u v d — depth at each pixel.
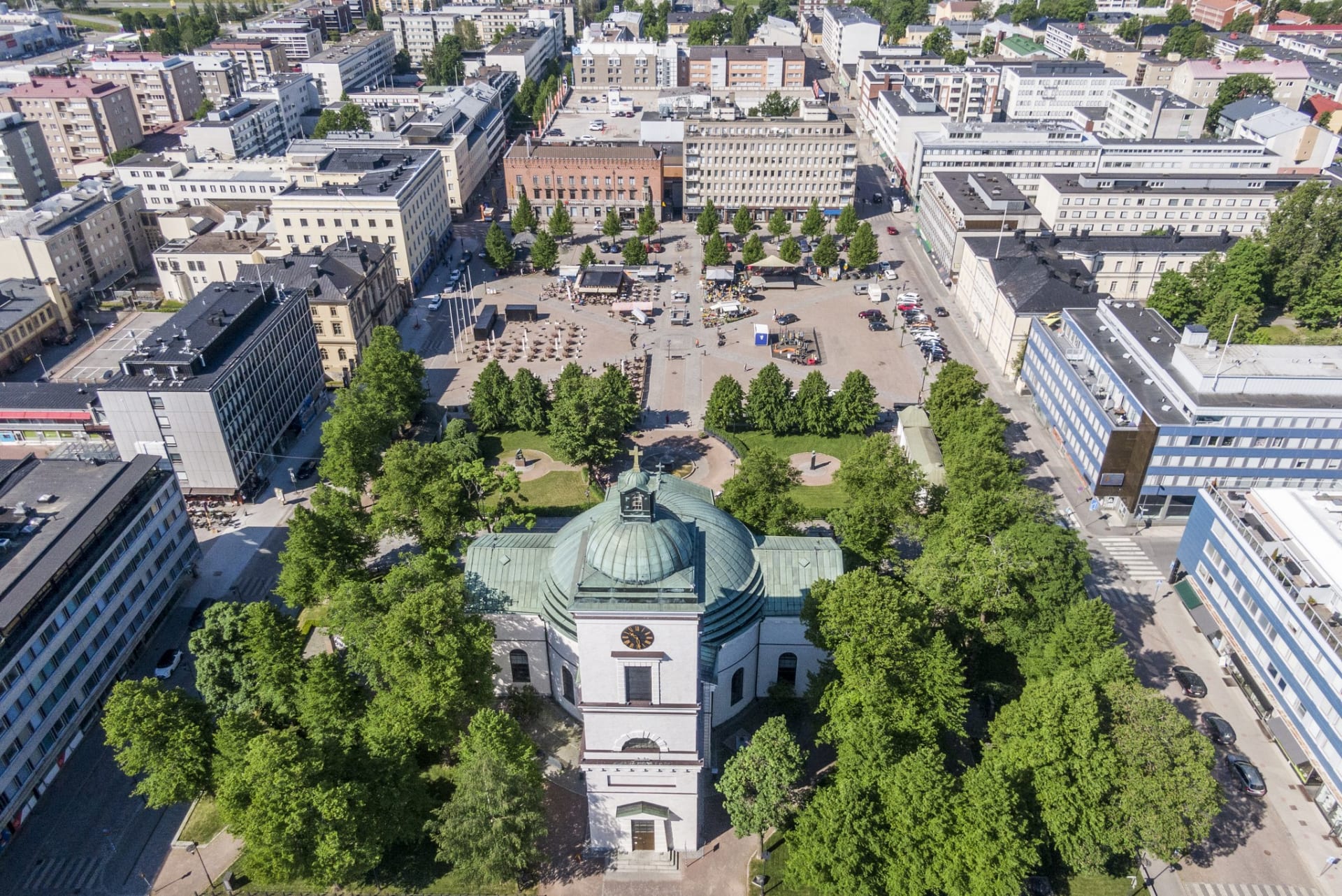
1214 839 94.56
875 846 82.81
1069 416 159.00
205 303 163.88
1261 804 98.62
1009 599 105.88
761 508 124.62
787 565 106.00
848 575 98.06
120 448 146.00
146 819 98.25
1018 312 183.00
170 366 142.38
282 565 137.62
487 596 104.88
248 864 83.44
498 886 90.00
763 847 93.19
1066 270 194.12
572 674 103.62
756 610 101.25
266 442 160.75
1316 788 99.69
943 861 81.31
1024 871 79.94
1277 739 103.81
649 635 78.38
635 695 83.31
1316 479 138.88
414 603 94.81
